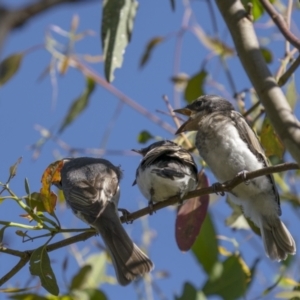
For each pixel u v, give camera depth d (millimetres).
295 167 8383
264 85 6305
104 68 8383
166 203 9523
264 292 9812
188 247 10016
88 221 9375
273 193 10875
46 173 8242
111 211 9602
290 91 11320
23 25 3082
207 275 10203
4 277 8258
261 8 12234
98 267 11422
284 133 6012
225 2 6969
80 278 10562
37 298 10227
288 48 11719
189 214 10055
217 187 9281
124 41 8516
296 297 9266
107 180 10141
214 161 10750
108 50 8430
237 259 10164
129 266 8953
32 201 8305
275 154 10719
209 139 10789
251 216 11070
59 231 8266
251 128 10977
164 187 9469
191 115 11641
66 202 10438
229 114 11086
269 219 10977
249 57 6543
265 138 10711
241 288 9953
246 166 10555
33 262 8102
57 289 8094
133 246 9156
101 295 10508
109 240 9188
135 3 8688
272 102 6184
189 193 9477
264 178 10641
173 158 10062
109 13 8555
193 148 11945
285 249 10820
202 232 10648
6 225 8125
